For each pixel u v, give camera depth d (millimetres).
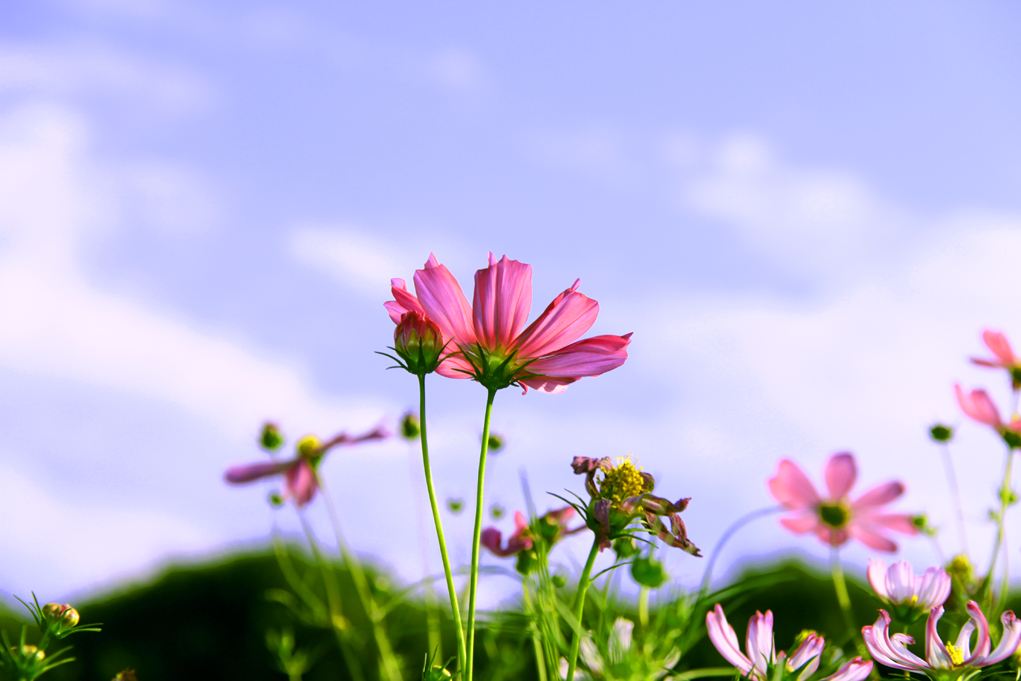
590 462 730
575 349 725
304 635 1920
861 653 772
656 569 808
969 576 903
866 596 1694
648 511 722
